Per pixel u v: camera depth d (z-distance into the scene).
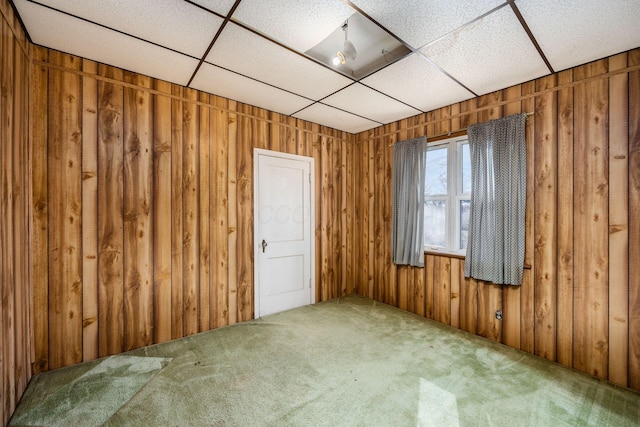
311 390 1.97
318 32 1.92
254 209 3.26
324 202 3.96
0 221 1.53
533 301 2.50
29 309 2.03
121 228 2.45
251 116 3.22
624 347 2.05
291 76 2.54
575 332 2.28
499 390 1.98
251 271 3.25
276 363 2.31
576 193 2.27
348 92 2.85
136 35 1.97
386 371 2.21
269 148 3.38
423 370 2.22
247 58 2.26
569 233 2.31
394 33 1.90
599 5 1.60
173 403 1.82
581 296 2.25
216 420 1.68
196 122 2.84
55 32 1.95
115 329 2.43
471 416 1.73
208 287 2.93
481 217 2.76
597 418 1.72
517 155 2.54
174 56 2.24
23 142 1.92
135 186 2.51
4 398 1.59
